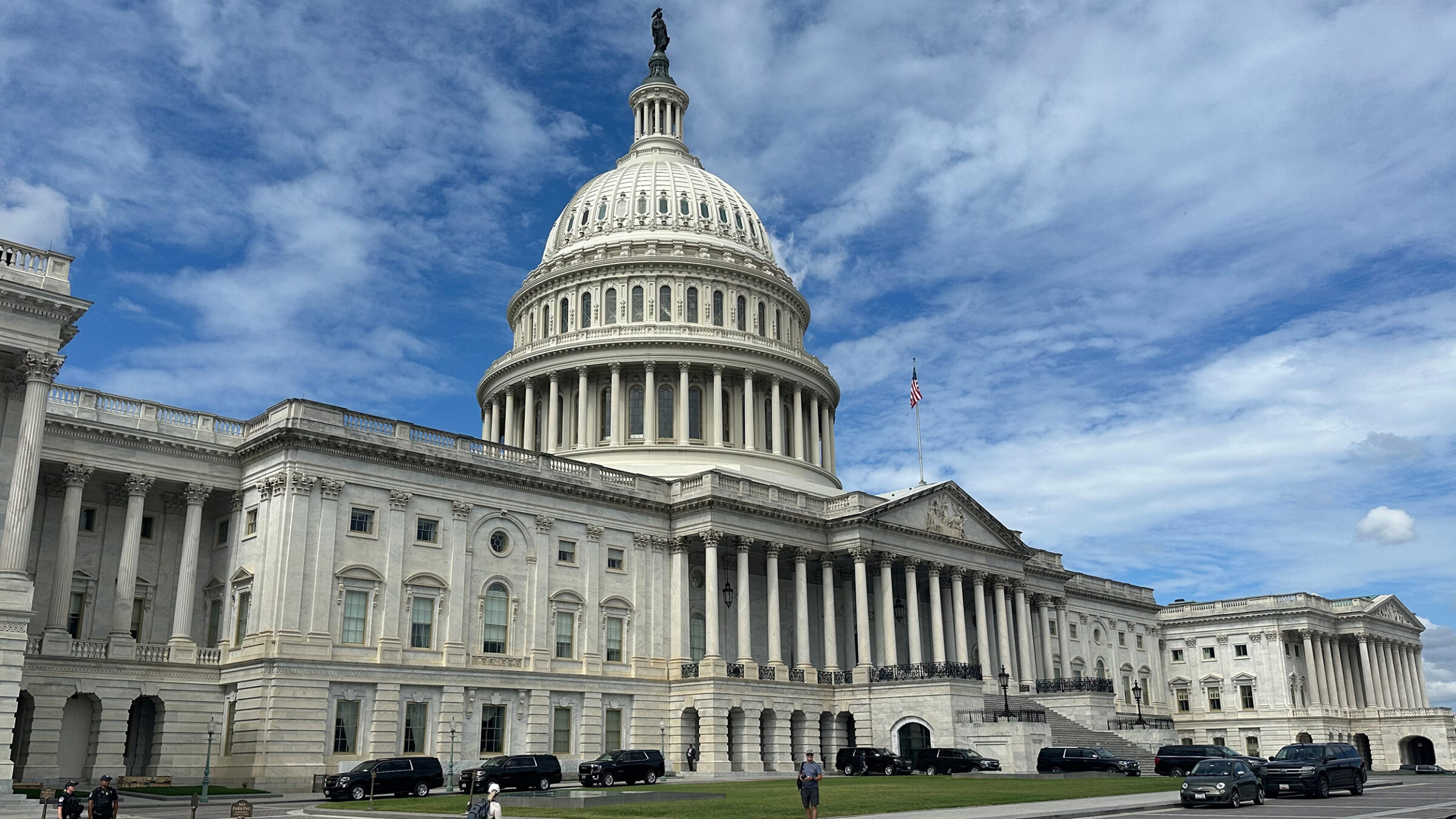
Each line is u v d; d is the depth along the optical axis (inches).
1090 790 2000.5
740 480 3230.8
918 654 3425.2
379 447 2598.4
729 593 3292.3
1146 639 5054.1
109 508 2556.6
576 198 4726.9
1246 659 5315.0
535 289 4367.6
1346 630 5521.7
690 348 4008.4
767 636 3376.0
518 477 2856.8
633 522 3110.2
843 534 3371.1
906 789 2036.2
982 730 2935.5
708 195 4557.1
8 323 1793.8
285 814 1656.0
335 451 2541.8
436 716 2581.2
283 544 2426.2
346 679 2442.2
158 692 2388.0
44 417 1809.8
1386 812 1524.4
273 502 2486.5
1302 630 5221.5
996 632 3917.3
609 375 4042.8
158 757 2359.7
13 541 1733.5
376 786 2054.6
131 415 2502.5
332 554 2490.2
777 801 1748.3
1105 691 3668.8
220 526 2684.5
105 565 2524.6
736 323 4274.1
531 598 2834.6
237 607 2512.3
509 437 4190.5
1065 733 3331.7
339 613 2481.5
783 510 3272.6
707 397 4072.3
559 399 4077.3
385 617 2544.3
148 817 1587.1
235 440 2652.6
